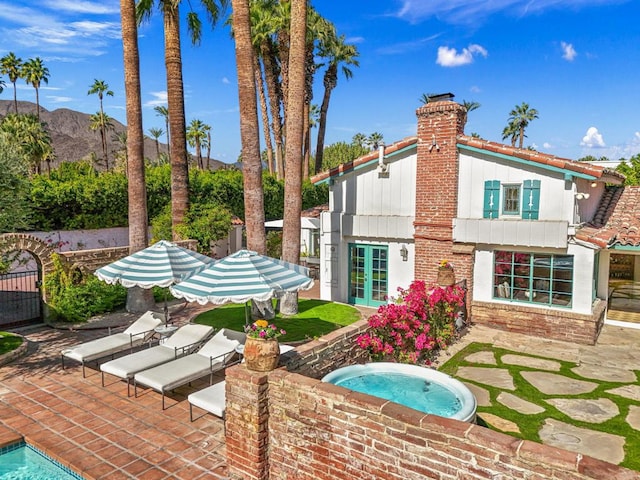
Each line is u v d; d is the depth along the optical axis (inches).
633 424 355.9
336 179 730.2
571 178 540.4
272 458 267.3
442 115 613.9
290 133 608.4
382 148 668.7
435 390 332.8
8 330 584.1
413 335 461.7
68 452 303.6
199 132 3297.2
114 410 364.5
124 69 685.9
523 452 184.7
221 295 361.1
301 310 633.6
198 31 943.7
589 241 534.6
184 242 824.3
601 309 603.5
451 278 569.6
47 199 936.9
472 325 621.9
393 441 220.1
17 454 316.2
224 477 277.6
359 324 404.2
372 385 339.9
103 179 1042.7
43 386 410.6
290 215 616.1
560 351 528.1
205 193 1155.3
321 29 1539.1
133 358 411.5
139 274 458.0
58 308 606.9
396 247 687.1
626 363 490.0
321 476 247.8
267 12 1418.6
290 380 254.4
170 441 318.7
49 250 625.0
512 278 601.6
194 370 376.8
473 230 601.0
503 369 472.4
